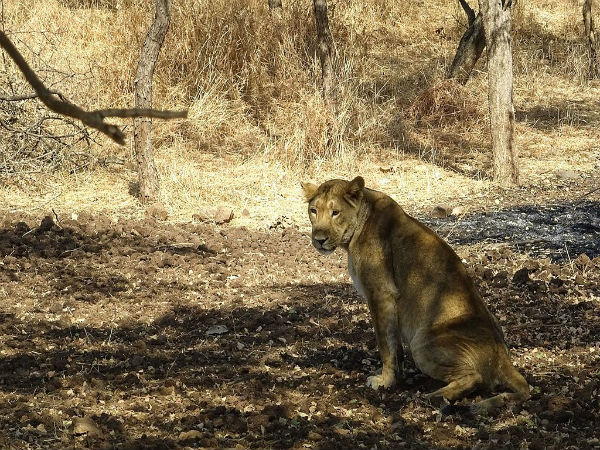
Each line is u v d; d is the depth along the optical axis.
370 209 7.63
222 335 9.46
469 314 7.19
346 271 11.99
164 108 19.00
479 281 11.06
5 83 16.83
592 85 24.84
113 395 7.59
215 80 20.06
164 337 9.30
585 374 7.93
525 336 9.05
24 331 9.46
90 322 9.88
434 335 7.16
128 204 15.15
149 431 6.75
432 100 21.28
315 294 10.92
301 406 7.25
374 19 27.22
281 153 17.67
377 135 19.56
